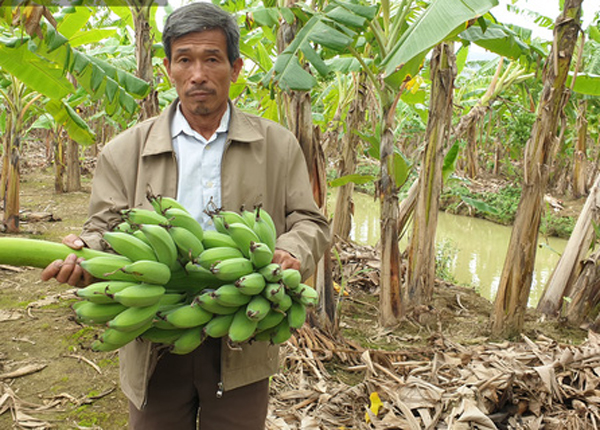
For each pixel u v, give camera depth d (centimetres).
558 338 421
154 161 156
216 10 146
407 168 403
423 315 432
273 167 163
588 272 444
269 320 127
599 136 1264
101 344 122
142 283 117
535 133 376
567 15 350
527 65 414
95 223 153
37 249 117
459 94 893
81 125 543
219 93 149
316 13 296
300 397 291
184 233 122
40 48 332
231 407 158
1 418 267
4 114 826
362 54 500
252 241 121
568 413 271
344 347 364
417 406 266
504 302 405
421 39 268
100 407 281
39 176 1238
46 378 308
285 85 265
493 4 255
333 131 606
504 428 262
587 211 463
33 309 409
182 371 156
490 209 487
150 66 391
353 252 593
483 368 297
